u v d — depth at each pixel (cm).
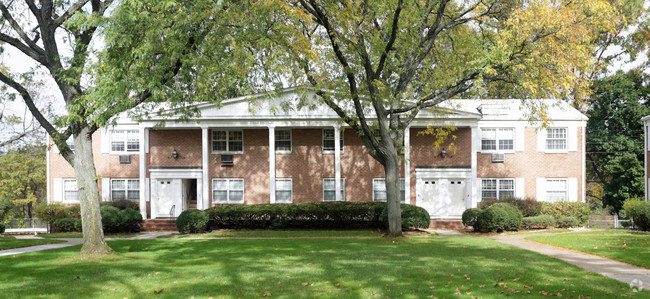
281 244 1942
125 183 3139
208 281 1096
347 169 3039
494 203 2750
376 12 1906
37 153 4028
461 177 2952
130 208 2783
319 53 2014
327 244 1930
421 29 2117
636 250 1523
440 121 2759
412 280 1079
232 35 1540
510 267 1240
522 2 1995
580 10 1881
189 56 1455
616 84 4025
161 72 1449
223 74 1597
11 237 2434
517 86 2023
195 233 2595
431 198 2995
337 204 2686
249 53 1670
